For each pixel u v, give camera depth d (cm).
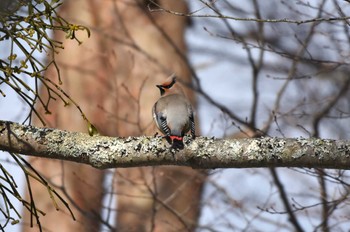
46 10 942
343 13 1199
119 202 1516
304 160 876
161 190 1475
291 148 880
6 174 930
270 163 888
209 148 899
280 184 1324
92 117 1673
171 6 1770
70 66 1691
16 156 986
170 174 1462
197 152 899
